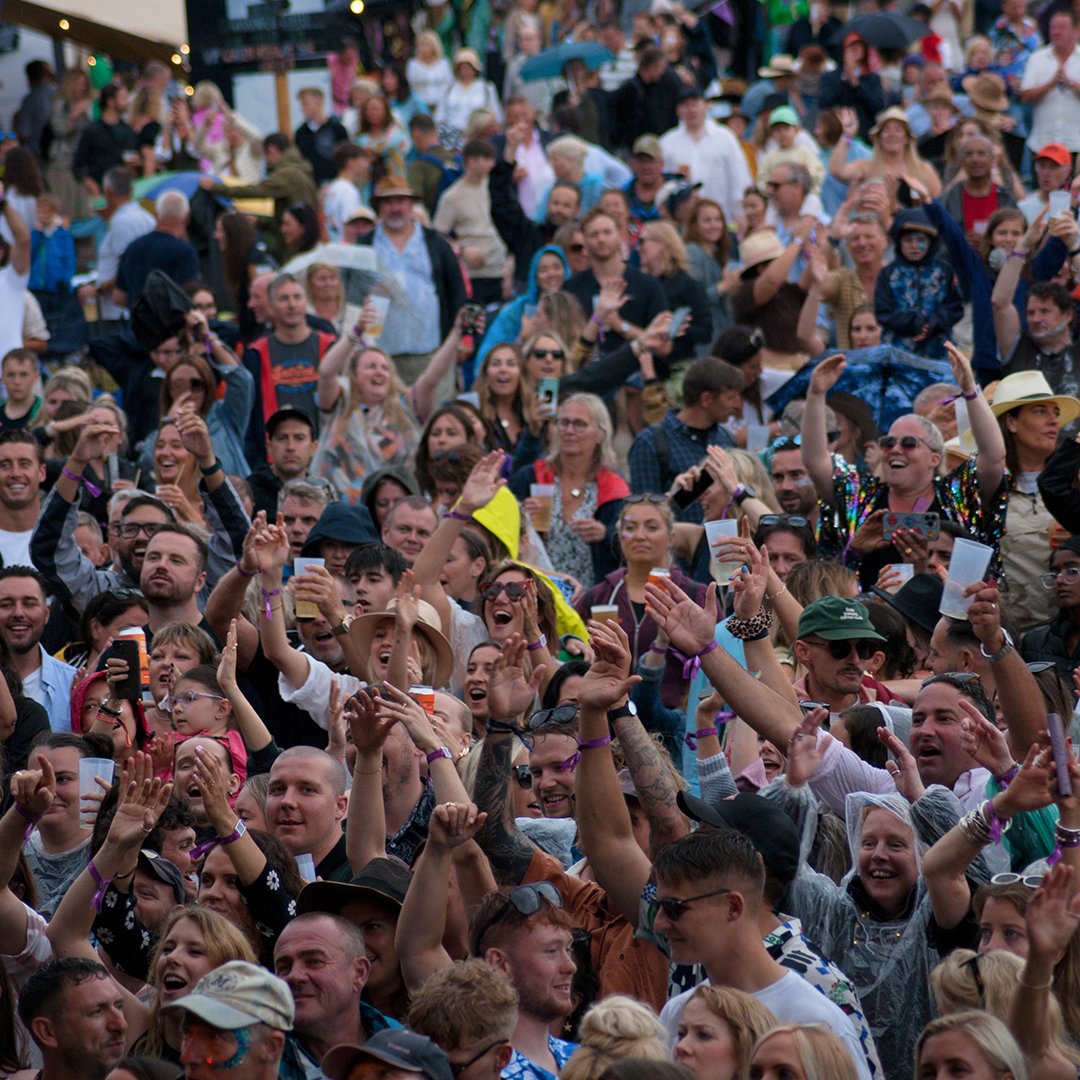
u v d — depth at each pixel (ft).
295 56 243.60
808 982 67.92
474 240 206.28
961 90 219.41
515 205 205.05
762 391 152.05
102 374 195.93
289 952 69.82
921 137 209.77
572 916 77.71
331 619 103.65
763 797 76.07
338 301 176.96
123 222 202.59
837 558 121.19
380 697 79.46
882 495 122.01
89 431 121.60
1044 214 145.89
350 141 229.66
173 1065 63.93
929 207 153.28
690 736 98.89
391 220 181.16
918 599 107.86
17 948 80.23
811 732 80.07
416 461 138.41
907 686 96.84
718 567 104.22
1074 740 90.89
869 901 76.64
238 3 243.60
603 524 133.08
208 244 213.05
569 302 159.84
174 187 214.28
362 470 152.76
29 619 110.83
